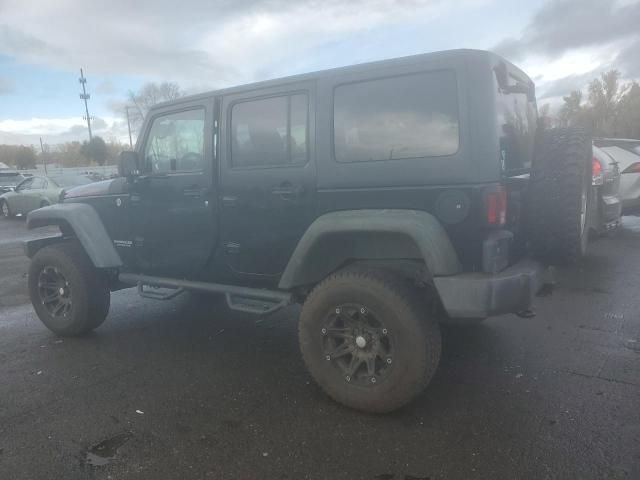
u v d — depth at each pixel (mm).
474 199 2975
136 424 3230
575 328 4625
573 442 2850
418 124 3133
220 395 3607
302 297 3885
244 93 3818
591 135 3693
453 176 3010
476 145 2965
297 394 3590
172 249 4383
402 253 3314
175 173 4238
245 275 4020
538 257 3486
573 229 3285
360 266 3365
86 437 3090
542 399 3355
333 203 3434
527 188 3479
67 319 4867
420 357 3061
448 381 3686
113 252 4777
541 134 3607
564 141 3406
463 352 4191
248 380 3850
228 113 3908
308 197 3537
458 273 3059
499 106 3199
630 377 3607
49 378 3979
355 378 3316
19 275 8062
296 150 3607
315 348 3414
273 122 3693
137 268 4754
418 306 3105
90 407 3475
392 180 3197
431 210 3100
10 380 3961
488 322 4875
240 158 3875
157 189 4363
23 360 4383
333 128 3416
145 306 5988
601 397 3340
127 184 4527
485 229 2994
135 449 2945
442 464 2709
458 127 3006
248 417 3279
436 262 2988
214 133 3988
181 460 2828
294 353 4383
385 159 3234
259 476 2668
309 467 2730
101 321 4977
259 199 3779
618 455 2711
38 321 5539
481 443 2887
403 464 2727
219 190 3998
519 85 3451
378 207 3268
